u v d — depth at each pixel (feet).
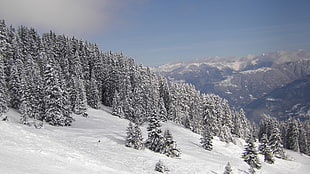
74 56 241.76
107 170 55.36
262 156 167.73
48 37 266.98
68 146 67.51
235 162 122.01
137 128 100.94
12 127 63.00
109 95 253.85
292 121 267.80
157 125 107.96
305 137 277.85
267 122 296.71
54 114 135.85
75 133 112.47
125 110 213.66
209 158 117.39
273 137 195.11
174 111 245.24
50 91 137.08
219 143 180.55
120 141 106.73
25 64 182.80
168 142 103.91
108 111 226.99
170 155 101.45
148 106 225.56
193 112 247.09
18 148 48.83
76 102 178.19
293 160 194.49
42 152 51.29
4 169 34.32
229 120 245.86
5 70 163.53
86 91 220.64
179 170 83.56
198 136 190.80
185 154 113.09
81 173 45.68
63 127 132.57
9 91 149.79
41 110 140.26
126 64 274.36
